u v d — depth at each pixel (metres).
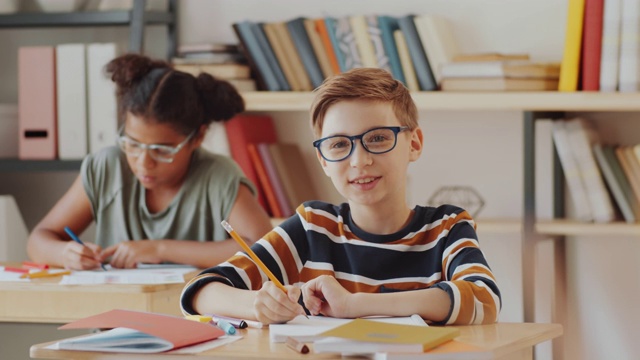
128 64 2.52
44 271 2.36
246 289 1.72
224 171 2.60
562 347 3.16
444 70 3.00
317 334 1.32
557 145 3.00
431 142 3.34
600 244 3.21
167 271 2.36
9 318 2.22
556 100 2.87
